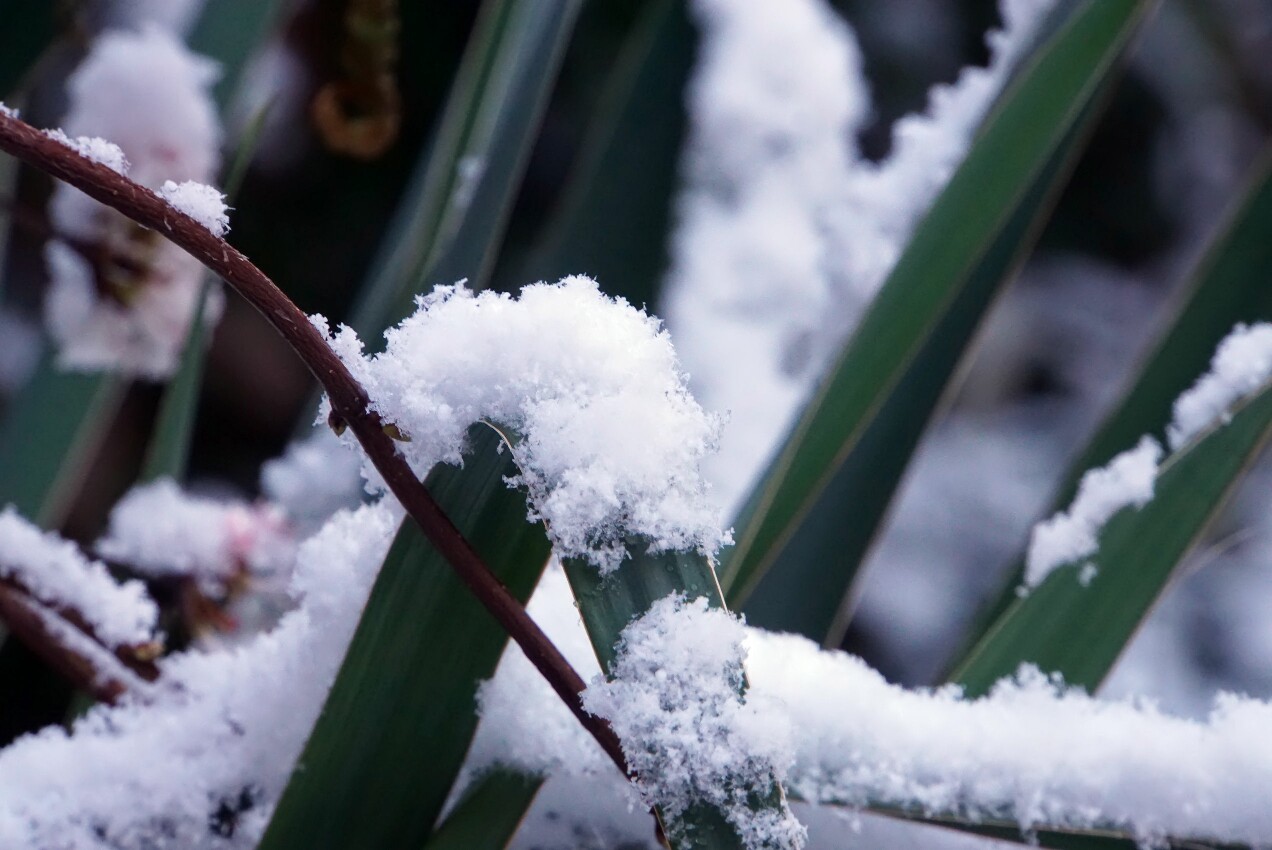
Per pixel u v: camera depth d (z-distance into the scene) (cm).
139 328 138
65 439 149
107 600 128
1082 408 410
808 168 186
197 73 142
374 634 117
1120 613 130
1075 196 431
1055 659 129
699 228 179
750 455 170
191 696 123
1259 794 119
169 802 121
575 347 113
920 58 367
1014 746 120
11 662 163
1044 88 131
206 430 362
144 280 137
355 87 140
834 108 185
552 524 112
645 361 114
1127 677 325
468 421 113
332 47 348
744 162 182
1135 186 429
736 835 111
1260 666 337
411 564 117
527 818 122
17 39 140
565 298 114
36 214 136
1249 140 418
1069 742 120
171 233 111
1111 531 130
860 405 133
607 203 175
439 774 119
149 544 137
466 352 113
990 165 132
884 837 122
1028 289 427
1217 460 130
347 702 118
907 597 373
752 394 173
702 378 174
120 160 112
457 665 118
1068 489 139
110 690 126
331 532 121
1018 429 407
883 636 370
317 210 379
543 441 112
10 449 148
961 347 144
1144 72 419
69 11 140
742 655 112
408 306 146
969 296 145
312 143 367
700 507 113
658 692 112
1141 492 131
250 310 362
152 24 142
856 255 145
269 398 368
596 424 112
